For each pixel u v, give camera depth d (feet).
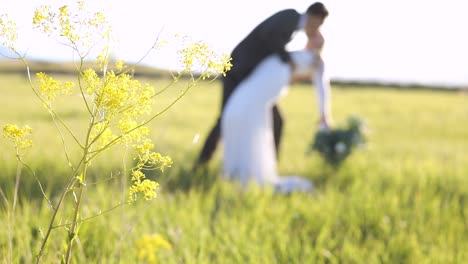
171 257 12.01
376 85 171.32
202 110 71.92
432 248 13.94
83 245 10.98
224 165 21.83
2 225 12.19
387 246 14.43
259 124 21.36
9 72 140.46
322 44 21.62
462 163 29.78
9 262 7.50
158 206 16.12
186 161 24.99
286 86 21.59
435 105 98.32
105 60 4.99
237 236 14.02
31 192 17.80
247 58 21.08
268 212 17.24
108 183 18.17
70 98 67.31
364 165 27.50
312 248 14.07
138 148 5.19
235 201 19.04
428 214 17.80
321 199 19.24
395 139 49.78
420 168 26.12
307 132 54.65
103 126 5.16
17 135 5.29
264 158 21.56
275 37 20.63
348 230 15.62
